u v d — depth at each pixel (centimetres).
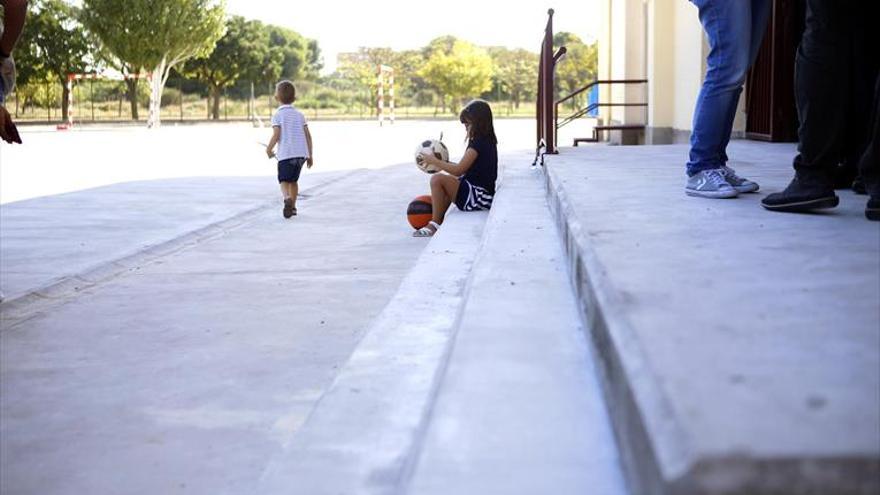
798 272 239
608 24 1775
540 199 592
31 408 340
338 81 6222
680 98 1229
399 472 223
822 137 326
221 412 331
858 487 124
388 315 372
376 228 782
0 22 461
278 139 853
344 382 288
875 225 309
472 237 574
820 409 143
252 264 625
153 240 716
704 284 227
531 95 6397
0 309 495
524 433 197
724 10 378
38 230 775
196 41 3844
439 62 5684
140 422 323
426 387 282
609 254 265
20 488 271
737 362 167
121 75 3753
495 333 266
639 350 176
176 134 2816
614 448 189
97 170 1421
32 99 4681
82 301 519
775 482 125
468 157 693
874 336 183
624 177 488
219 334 439
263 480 225
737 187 402
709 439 131
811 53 321
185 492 266
